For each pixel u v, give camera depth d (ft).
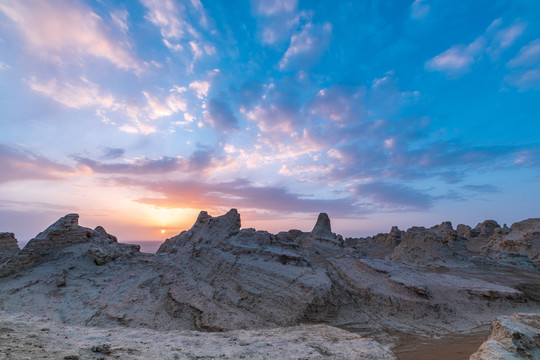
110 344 49.42
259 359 55.83
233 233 168.96
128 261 178.70
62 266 158.30
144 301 124.47
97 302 123.13
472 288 126.41
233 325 95.14
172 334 69.51
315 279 115.44
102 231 224.12
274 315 98.99
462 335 92.79
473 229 342.03
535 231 217.77
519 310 113.80
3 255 178.81
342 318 103.71
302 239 322.55
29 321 59.47
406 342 87.76
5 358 32.45
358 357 62.13
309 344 69.62
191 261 158.71
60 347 42.42
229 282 125.39
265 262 132.36
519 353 41.06
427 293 118.52
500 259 198.59
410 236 211.00
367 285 128.67
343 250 245.86
